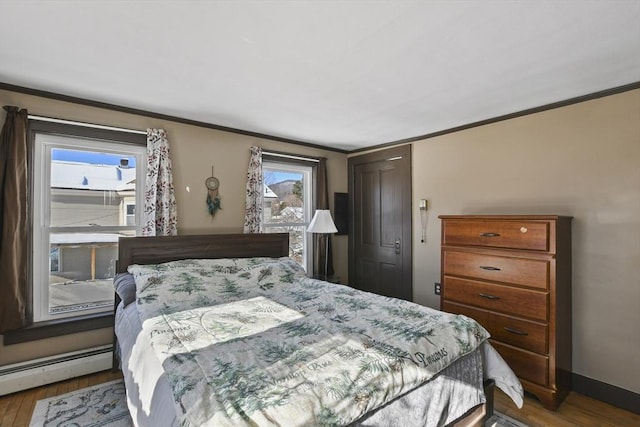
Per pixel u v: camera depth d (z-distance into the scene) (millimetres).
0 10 1383
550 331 2166
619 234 2230
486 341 1832
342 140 3740
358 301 2186
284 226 3791
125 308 2125
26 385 2221
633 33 1562
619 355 2219
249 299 2242
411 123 3082
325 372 1208
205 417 933
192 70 1975
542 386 2193
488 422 1905
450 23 1479
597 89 2266
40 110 2330
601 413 2135
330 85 2195
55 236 2477
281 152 3643
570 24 1489
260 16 1424
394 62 1865
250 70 1973
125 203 2770
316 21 1462
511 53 1760
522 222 2311
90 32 1559
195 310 1940
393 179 3803
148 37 1604
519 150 2746
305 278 2855
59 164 2492
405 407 1297
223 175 3209
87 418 1973
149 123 2793
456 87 2234
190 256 2852
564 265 2289
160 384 1200
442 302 2820
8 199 2162
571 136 2453
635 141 2166
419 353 1430
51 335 2369
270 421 937
